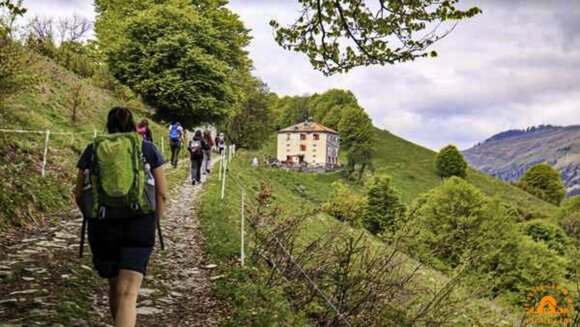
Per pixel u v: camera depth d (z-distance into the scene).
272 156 125.69
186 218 13.17
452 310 8.97
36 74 15.83
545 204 134.00
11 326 5.27
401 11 9.31
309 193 58.66
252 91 74.81
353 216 10.22
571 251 17.23
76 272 7.51
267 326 6.67
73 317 5.87
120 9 49.56
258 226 10.59
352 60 10.32
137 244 4.33
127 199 4.24
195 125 47.97
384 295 8.29
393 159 149.50
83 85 31.02
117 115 4.64
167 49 42.81
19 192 11.06
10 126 15.48
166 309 6.79
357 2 9.55
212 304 7.23
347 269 8.32
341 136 129.50
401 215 10.03
